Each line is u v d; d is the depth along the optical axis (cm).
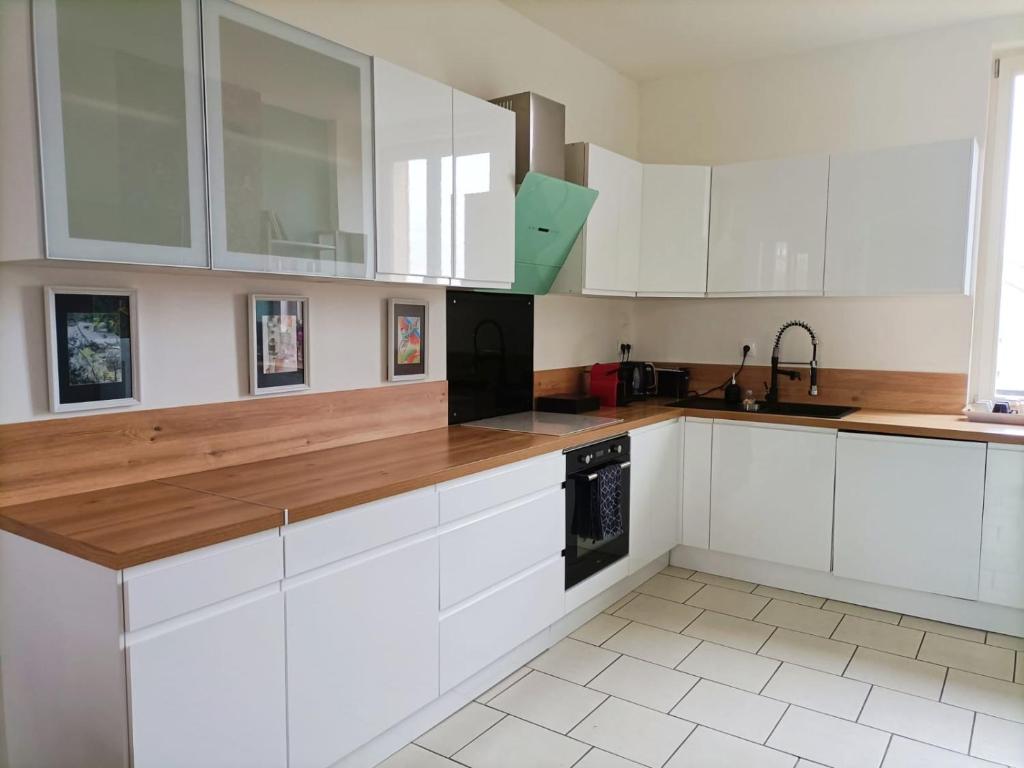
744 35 375
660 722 243
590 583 315
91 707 157
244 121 189
